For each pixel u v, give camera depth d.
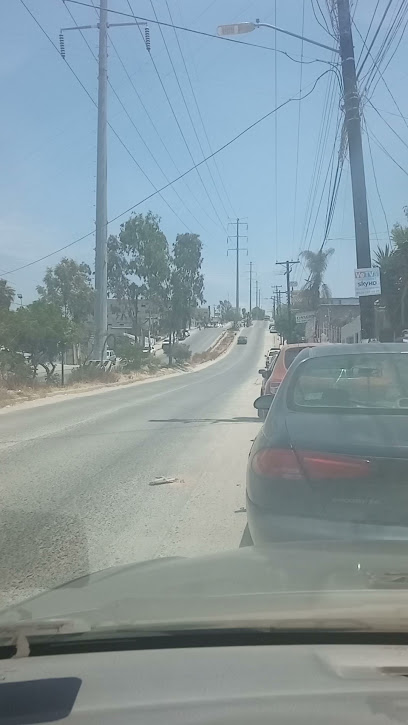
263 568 3.62
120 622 2.91
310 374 5.22
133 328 66.94
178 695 2.46
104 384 32.38
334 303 70.62
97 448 11.48
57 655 2.84
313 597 3.13
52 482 8.59
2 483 8.52
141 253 58.00
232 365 66.62
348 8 15.59
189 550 5.56
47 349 28.47
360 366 5.26
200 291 64.81
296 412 4.70
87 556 5.45
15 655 2.86
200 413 17.72
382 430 4.18
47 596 3.46
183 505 7.28
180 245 62.88
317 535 3.88
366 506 3.87
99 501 7.51
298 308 90.69
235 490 8.02
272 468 4.16
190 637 2.88
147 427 14.48
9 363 26.66
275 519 4.03
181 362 63.72
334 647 2.78
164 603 3.15
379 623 2.84
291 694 2.43
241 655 2.73
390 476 3.86
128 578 3.64
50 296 66.81
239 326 138.25
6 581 4.84
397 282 31.56
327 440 4.12
